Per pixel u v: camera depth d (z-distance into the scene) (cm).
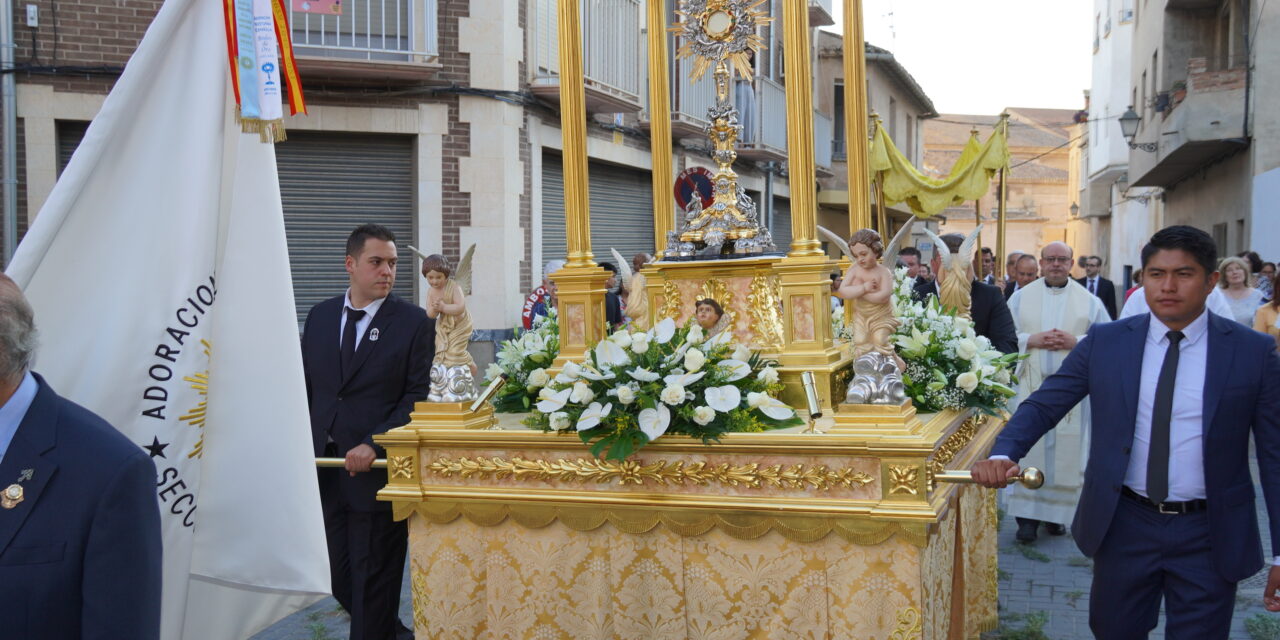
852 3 455
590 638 346
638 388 329
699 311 390
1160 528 298
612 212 1258
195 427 252
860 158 456
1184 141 1524
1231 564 289
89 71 892
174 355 249
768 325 395
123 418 244
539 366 422
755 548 324
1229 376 289
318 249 982
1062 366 325
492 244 1006
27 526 187
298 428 268
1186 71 1886
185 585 251
